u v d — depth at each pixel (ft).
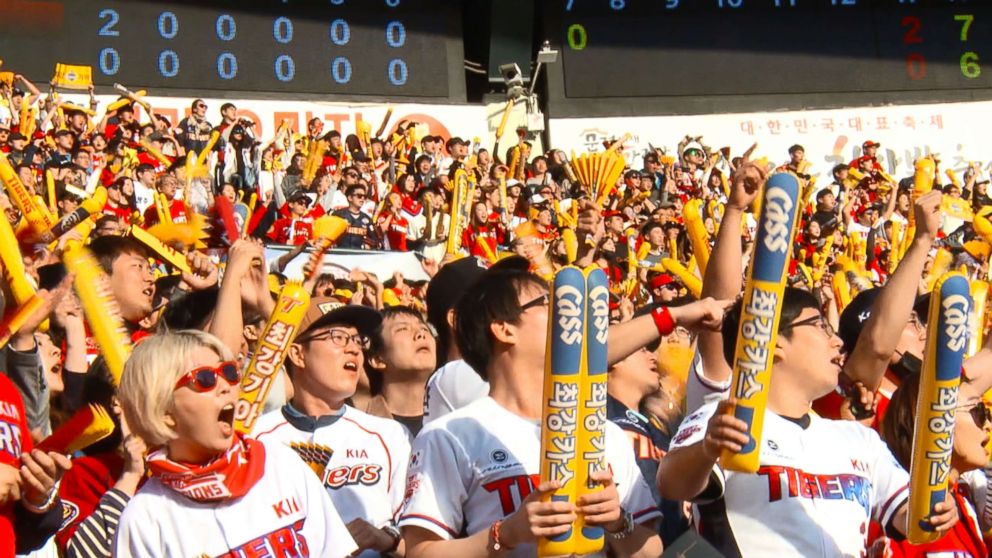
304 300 15.43
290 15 66.33
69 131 49.57
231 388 12.82
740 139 71.20
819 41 72.54
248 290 19.57
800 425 15.02
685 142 67.62
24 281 14.62
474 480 13.57
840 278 29.48
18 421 12.71
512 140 69.36
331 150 56.39
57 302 14.73
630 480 14.12
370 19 67.82
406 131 61.46
